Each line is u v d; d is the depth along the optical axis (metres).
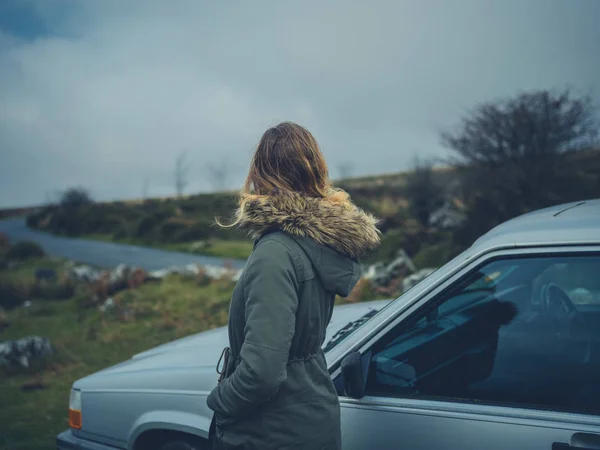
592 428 1.68
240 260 21.94
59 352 8.12
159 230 32.81
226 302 11.00
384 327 2.04
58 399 6.08
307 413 1.69
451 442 1.84
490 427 1.80
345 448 2.00
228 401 1.64
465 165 14.68
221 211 43.31
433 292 1.99
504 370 1.94
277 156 1.77
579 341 1.94
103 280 14.05
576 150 13.98
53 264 24.22
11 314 12.38
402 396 1.97
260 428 1.68
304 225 1.66
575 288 1.95
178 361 2.67
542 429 1.74
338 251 1.70
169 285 13.73
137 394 2.58
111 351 8.14
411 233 15.34
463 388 1.94
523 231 1.95
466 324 2.01
